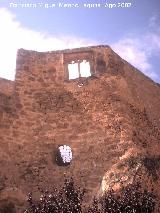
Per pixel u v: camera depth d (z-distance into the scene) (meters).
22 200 12.55
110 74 16.95
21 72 16.98
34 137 15.40
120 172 12.10
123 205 9.76
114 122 15.22
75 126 15.69
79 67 17.69
